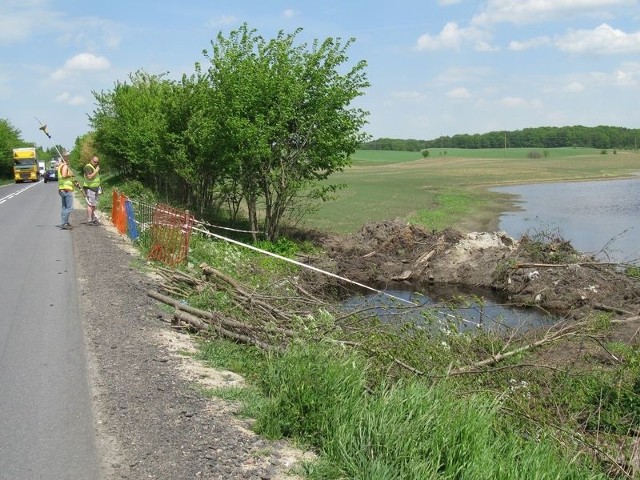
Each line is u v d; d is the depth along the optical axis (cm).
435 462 491
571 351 919
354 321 860
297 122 1873
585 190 5331
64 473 480
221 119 1872
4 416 582
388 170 9156
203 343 833
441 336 861
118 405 605
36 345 791
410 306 1007
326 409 567
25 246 1634
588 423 684
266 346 783
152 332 862
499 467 491
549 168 8975
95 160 2131
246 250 1695
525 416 636
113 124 3619
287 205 1981
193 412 595
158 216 1474
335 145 1878
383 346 745
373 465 484
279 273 1485
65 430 553
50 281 1177
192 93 2166
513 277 1591
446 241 1852
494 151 14275
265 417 574
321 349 656
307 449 546
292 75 1852
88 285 1135
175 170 2250
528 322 1240
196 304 972
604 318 1010
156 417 580
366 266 1731
